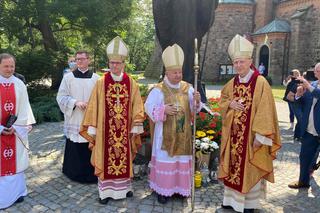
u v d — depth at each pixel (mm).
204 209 4508
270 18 29406
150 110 4527
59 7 14570
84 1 14906
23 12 14930
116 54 4621
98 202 4703
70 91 5492
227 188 4441
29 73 14078
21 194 4730
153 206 4578
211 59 29812
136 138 4934
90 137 4699
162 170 4598
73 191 5086
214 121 5590
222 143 4391
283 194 5105
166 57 4523
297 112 5359
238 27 29688
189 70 6211
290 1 27438
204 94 6637
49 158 6664
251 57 4184
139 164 5586
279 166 6375
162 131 4574
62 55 15461
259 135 4004
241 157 4188
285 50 26797
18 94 4648
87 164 5422
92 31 16609
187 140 4629
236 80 4336
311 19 25562
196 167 5324
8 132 4484
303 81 5172
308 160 5238
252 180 4156
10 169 4578
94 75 5660
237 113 4230
